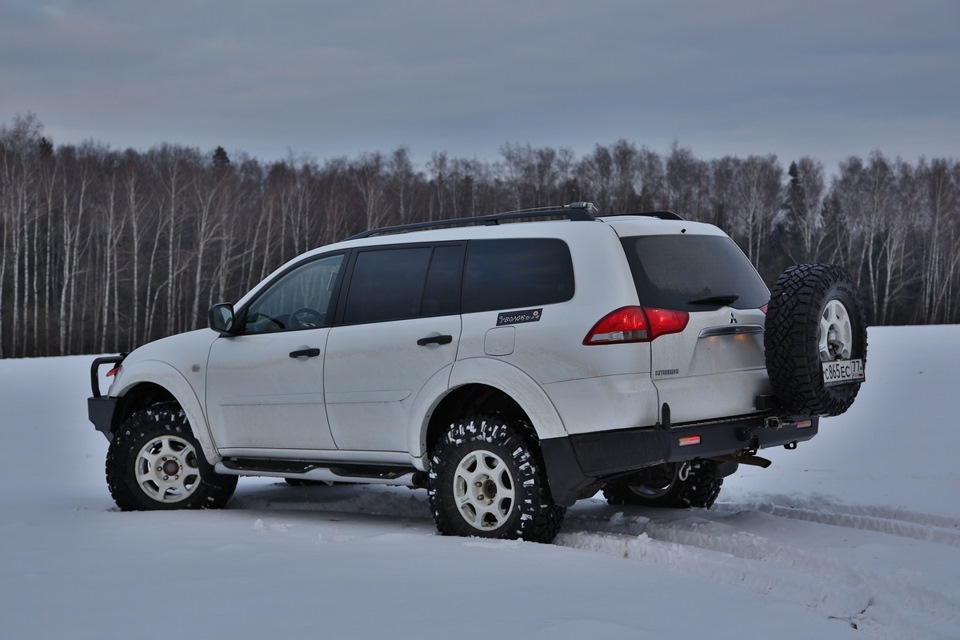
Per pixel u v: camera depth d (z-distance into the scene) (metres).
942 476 6.91
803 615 3.63
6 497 7.55
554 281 5.35
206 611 3.61
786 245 70.19
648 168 72.44
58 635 3.32
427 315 5.75
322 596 3.83
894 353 19.67
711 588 4.01
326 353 6.06
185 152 66.06
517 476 5.20
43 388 17.97
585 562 4.51
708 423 5.16
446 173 69.38
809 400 5.22
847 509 6.04
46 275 55.88
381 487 7.90
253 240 60.81
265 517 6.28
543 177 71.62
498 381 5.33
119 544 5.05
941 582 4.16
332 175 66.38
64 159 61.62
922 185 71.12
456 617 3.53
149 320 54.75
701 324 5.20
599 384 5.06
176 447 6.78
